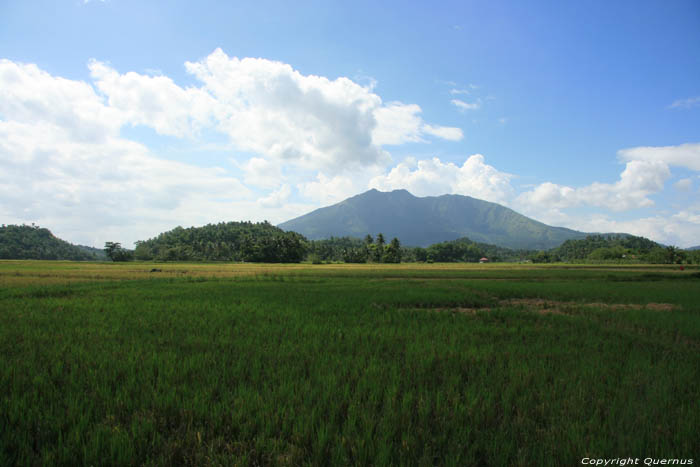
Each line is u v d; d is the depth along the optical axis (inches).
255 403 180.9
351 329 380.2
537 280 1299.2
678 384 218.5
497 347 308.7
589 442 149.0
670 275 1534.2
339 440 147.6
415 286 956.6
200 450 142.9
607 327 410.9
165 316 453.4
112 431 151.3
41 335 333.1
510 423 166.1
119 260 4500.5
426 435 154.3
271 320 434.3
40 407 176.6
